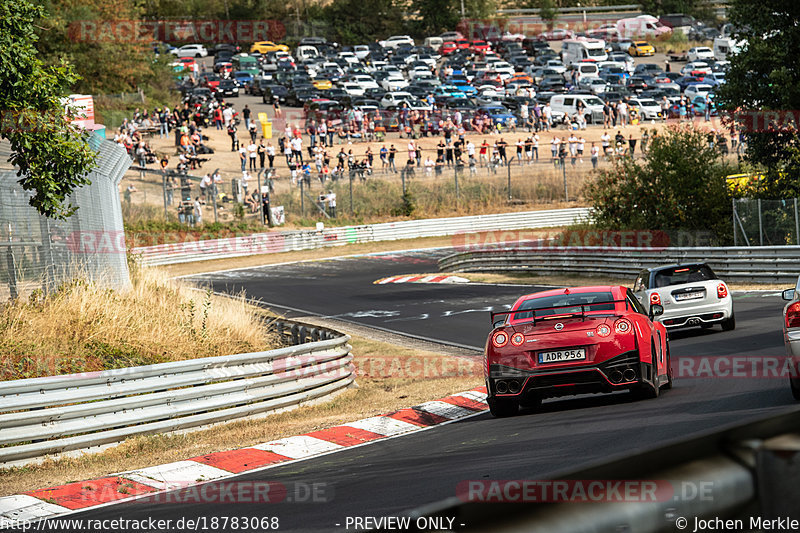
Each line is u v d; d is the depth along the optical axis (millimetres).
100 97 184625
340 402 32969
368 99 182500
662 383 25859
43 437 24047
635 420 20859
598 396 27516
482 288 76250
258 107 191500
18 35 34844
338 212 133125
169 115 164000
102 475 21984
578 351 23609
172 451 24891
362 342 50406
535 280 79812
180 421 27578
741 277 62094
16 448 23500
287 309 70812
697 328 44469
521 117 176500
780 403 20719
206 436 27281
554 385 23734
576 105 174875
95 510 18062
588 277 78125
